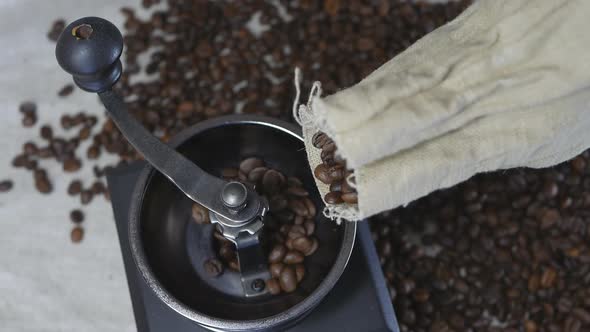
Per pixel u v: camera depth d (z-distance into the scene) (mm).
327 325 623
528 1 521
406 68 521
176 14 808
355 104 493
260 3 810
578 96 517
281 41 795
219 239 637
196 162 641
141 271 582
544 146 529
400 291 709
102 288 741
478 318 710
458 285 717
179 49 796
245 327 572
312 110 519
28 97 796
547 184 732
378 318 626
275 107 767
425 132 502
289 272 616
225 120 622
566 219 727
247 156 650
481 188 740
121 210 659
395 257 726
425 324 707
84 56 538
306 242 623
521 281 718
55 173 774
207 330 621
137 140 579
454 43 528
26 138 787
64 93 793
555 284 715
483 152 514
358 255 635
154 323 627
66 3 820
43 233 757
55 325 730
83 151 779
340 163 529
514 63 515
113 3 821
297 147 626
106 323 731
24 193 769
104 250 752
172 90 776
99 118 790
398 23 791
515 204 735
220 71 789
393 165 506
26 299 737
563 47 510
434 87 506
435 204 737
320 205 635
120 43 549
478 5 539
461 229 733
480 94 504
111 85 566
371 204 510
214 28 803
